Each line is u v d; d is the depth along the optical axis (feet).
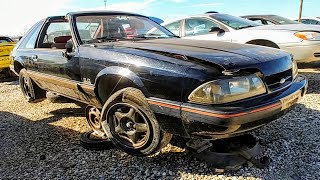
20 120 13.74
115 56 8.97
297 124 11.70
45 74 12.27
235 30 18.99
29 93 15.35
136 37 11.77
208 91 7.09
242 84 7.35
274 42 17.42
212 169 8.36
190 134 7.59
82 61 9.97
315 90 16.84
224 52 8.30
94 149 10.02
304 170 8.34
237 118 6.92
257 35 17.99
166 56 8.14
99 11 12.39
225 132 7.12
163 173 8.41
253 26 19.62
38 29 14.16
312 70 23.13
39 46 13.85
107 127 9.49
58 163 9.23
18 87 22.81
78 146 10.43
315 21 40.22
